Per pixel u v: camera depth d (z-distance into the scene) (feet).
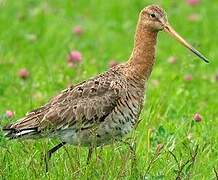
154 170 43.01
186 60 59.31
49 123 42.27
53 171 41.86
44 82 58.18
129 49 69.92
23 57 65.10
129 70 43.73
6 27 71.56
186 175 41.09
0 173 40.96
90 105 42.57
